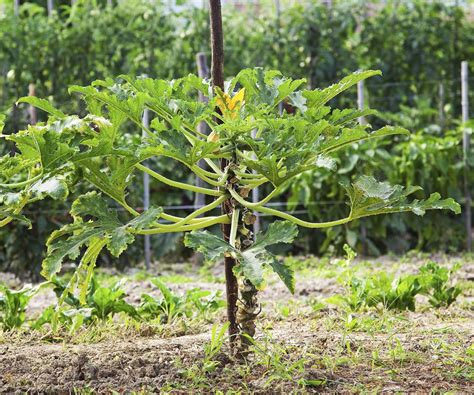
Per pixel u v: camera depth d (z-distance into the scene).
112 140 3.94
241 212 4.07
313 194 10.58
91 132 3.91
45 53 11.33
